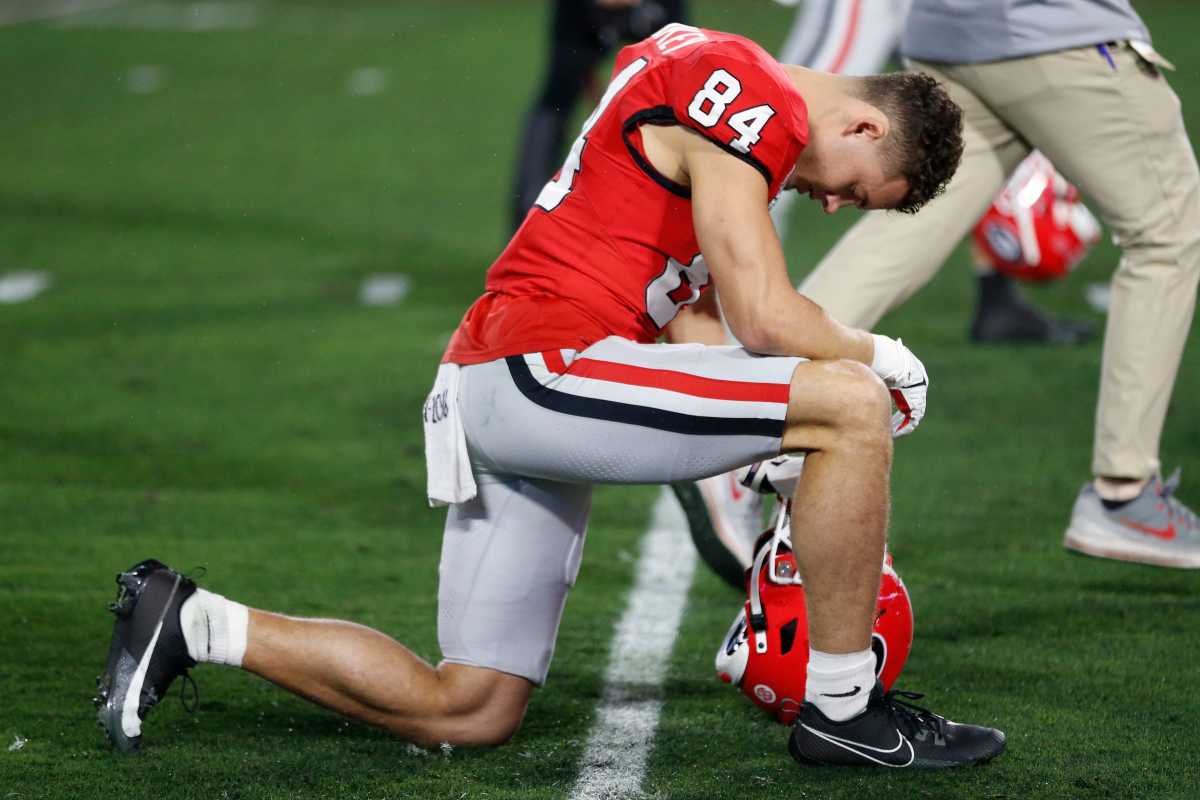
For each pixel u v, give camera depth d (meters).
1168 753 9.91
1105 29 12.60
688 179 9.23
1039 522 15.09
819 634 9.45
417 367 20.97
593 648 12.17
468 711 9.95
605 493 16.45
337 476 16.77
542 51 53.16
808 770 9.73
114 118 42.06
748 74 9.06
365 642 9.83
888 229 13.05
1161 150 12.88
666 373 9.16
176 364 21.09
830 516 9.07
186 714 10.75
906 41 13.51
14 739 10.22
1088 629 12.33
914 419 9.70
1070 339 21.77
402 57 52.28
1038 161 20.94
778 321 8.93
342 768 9.80
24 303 24.38
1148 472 13.51
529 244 9.65
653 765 9.85
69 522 15.10
